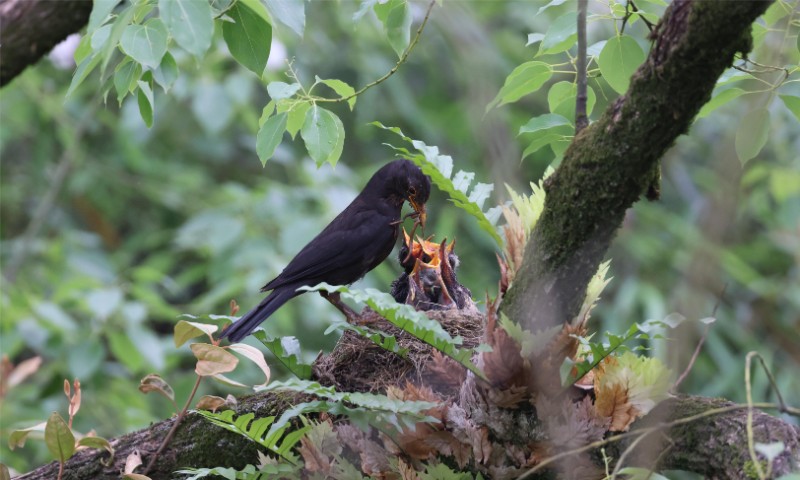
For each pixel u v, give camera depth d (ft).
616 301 44.32
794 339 44.16
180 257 52.01
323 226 41.47
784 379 41.75
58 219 54.08
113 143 54.29
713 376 42.80
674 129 14.75
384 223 30.94
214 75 45.34
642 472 15.58
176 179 50.90
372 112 50.75
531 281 16.38
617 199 15.39
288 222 41.73
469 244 47.70
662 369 16.20
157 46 16.53
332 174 44.52
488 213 18.54
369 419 17.13
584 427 16.55
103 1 16.12
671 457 16.49
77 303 39.37
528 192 45.57
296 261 29.78
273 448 17.84
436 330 15.99
